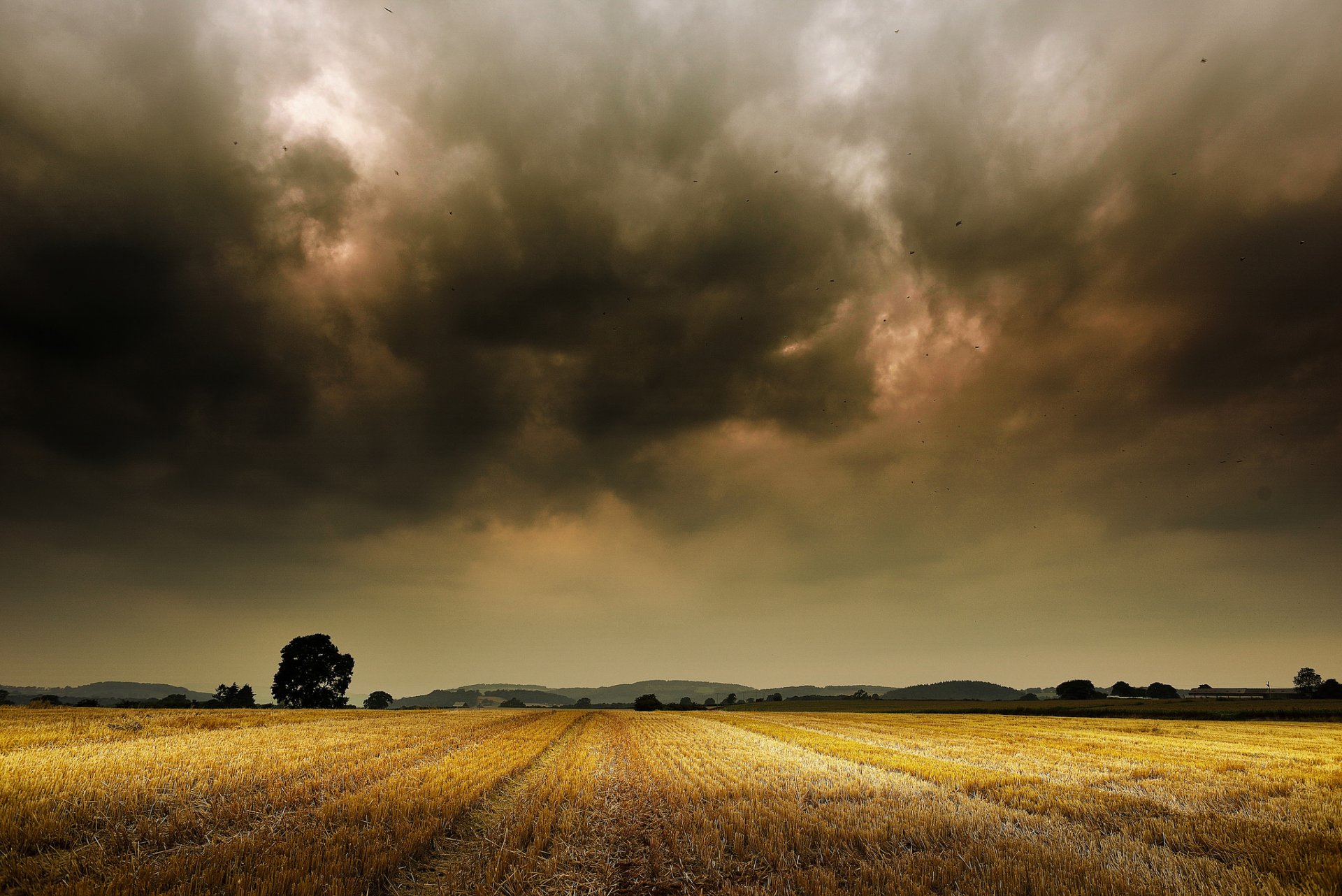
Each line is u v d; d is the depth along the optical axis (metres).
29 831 8.48
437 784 13.60
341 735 25.06
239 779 13.09
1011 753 22.84
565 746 25.55
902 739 29.94
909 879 7.36
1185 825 10.49
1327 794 13.77
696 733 33.44
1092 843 9.29
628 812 12.02
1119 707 69.00
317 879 7.10
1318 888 7.32
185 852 8.33
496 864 8.23
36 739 19.22
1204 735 33.19
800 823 10.50
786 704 121.94
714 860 8.57
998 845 9.03
